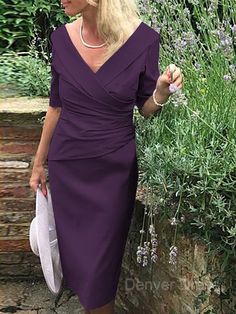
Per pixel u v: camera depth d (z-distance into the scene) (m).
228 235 2.87
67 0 3.04
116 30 3.01
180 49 3.45
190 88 3.38
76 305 4.14
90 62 3.09
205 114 3.07
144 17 3.78
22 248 4.34
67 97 3.16
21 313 4.06
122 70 3.06
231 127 2.94
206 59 3.59
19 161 4.18
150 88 3.13
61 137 3.23
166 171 2.95
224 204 2.73
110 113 3.11
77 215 3.26
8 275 4.40
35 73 4.54
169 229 3.36
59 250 3.37
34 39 5.10
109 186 3.19
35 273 4.41
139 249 3.30
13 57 5.08
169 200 3.10
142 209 3.55
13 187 4.22
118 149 3.15
